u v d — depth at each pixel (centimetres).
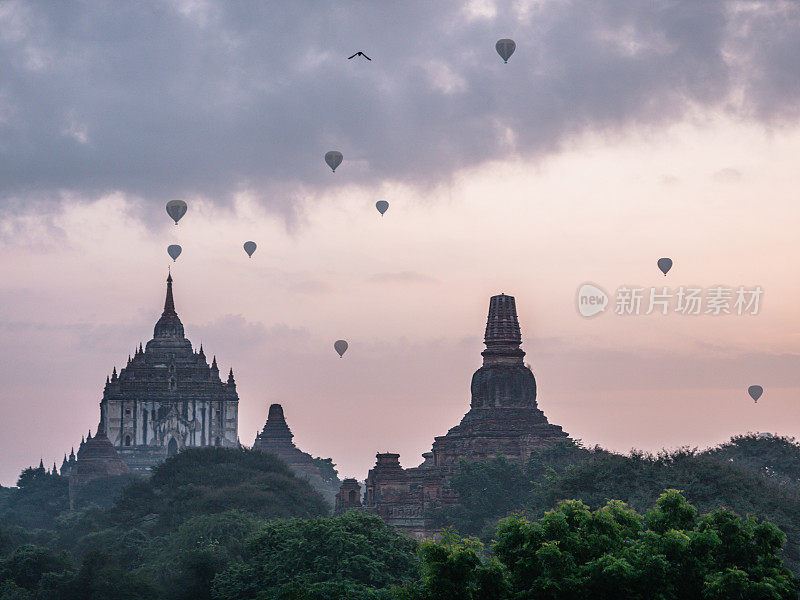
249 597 12588
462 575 8381
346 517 12950
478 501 19438
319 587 11356
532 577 8400
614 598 8150
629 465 15762
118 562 16750
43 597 14900
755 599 7906
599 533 8600
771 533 8375
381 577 11938
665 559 8181
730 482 15212
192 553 14388
